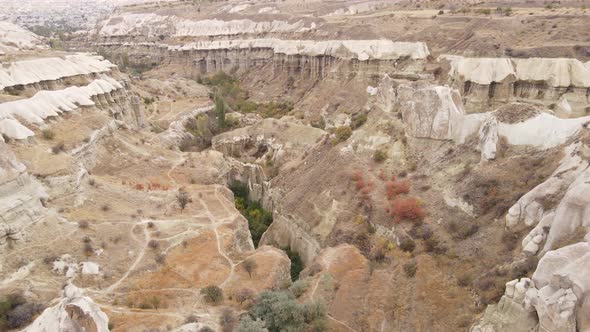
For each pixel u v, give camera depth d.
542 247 29.52
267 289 38.72
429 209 42.66
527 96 76.06
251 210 63.56
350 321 34.44
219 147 83.31
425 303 33.62
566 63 72.88
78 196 47.69
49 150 52.62
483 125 43.72
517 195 36.50
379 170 50.38
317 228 48.44
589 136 33.31
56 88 75.38
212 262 42.44
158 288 37.78
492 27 93.06
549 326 22.50
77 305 25.02
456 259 36.28
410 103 51.03
